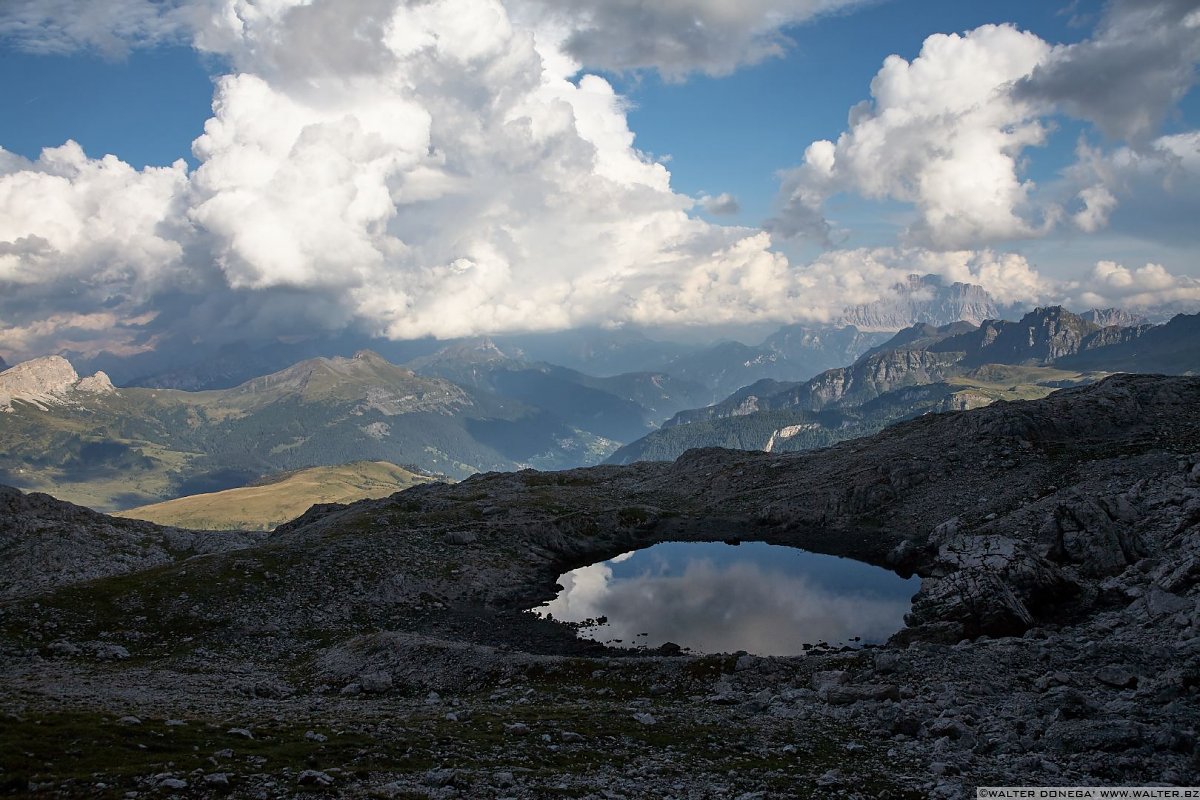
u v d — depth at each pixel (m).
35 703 42.56
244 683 59.41
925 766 34.94
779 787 31.73
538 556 134.12
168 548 131.88
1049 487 124.19
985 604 76.56
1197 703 40.88
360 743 37.12
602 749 38.72
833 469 164.25
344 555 113.69
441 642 68.25
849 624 93.12
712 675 57.72
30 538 119.50
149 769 30.06
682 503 173.12
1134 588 73.50
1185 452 119.56
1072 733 36.66
